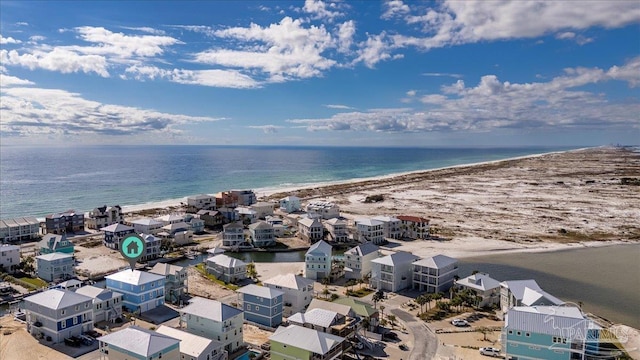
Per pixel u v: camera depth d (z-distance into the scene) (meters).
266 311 74.88
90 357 62.03
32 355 62.28
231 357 63.59
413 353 64.25
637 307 87.94
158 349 53.94
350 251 102.94
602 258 123.19
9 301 83.00
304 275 102.75
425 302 82.00
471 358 62.88
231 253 126.62
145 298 79.44
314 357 56.44
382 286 93.69
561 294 95.00
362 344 66.06
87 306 70.31
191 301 71.56
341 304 71.75
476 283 86.25
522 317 61.34
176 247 128.12
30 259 106.88
